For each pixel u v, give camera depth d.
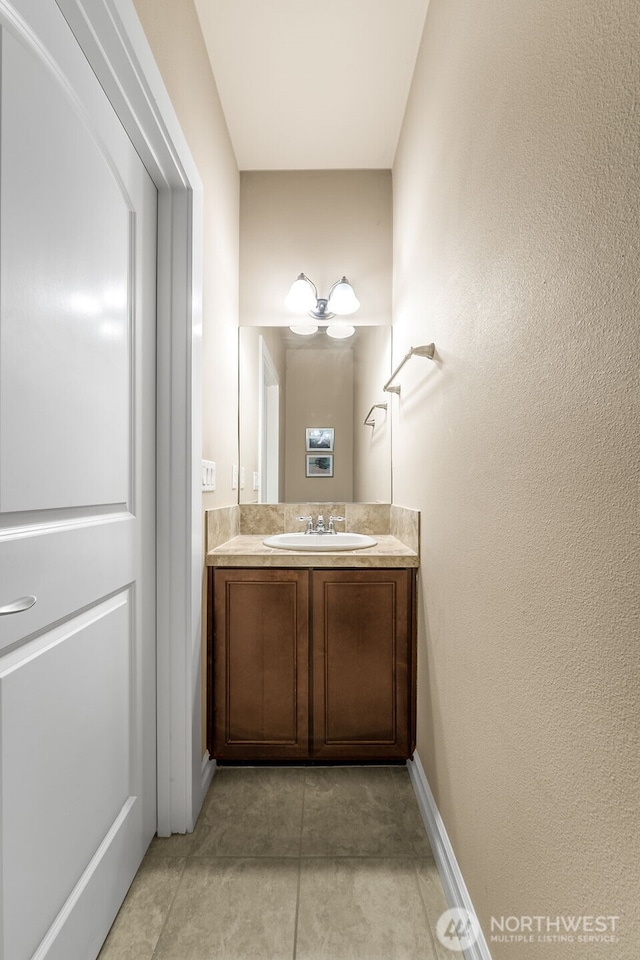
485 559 0.98
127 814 1.18
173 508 1.38
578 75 0.62
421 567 1.62
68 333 0.91
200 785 1.50
